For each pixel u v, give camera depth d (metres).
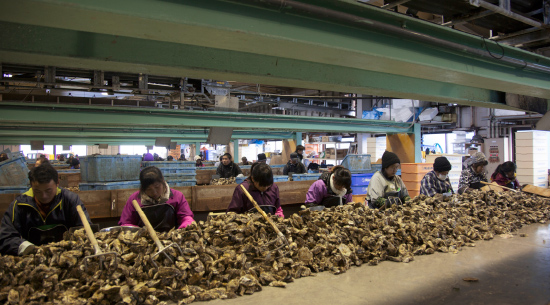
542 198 4.55
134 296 1.61
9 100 5.51
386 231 2.54
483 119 14.19
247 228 2.12
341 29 2.26
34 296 1.56
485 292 1.86
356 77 3.24
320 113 15.57
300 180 6.48
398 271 2.19
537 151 8.76
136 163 5.13
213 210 5.37
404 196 3.72
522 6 3.62
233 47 2.22
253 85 15.36
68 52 2.20
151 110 6.13
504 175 5.64
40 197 2.27
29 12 1.60
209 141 7.17
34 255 1.78
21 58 2.23
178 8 1.75
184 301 1.68
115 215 4.71
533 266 2.28
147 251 1.83
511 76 3.29
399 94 3.61
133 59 2.39
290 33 2.06
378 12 2.30
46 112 5.47
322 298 1.76
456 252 2.59
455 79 3.19
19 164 4.73
